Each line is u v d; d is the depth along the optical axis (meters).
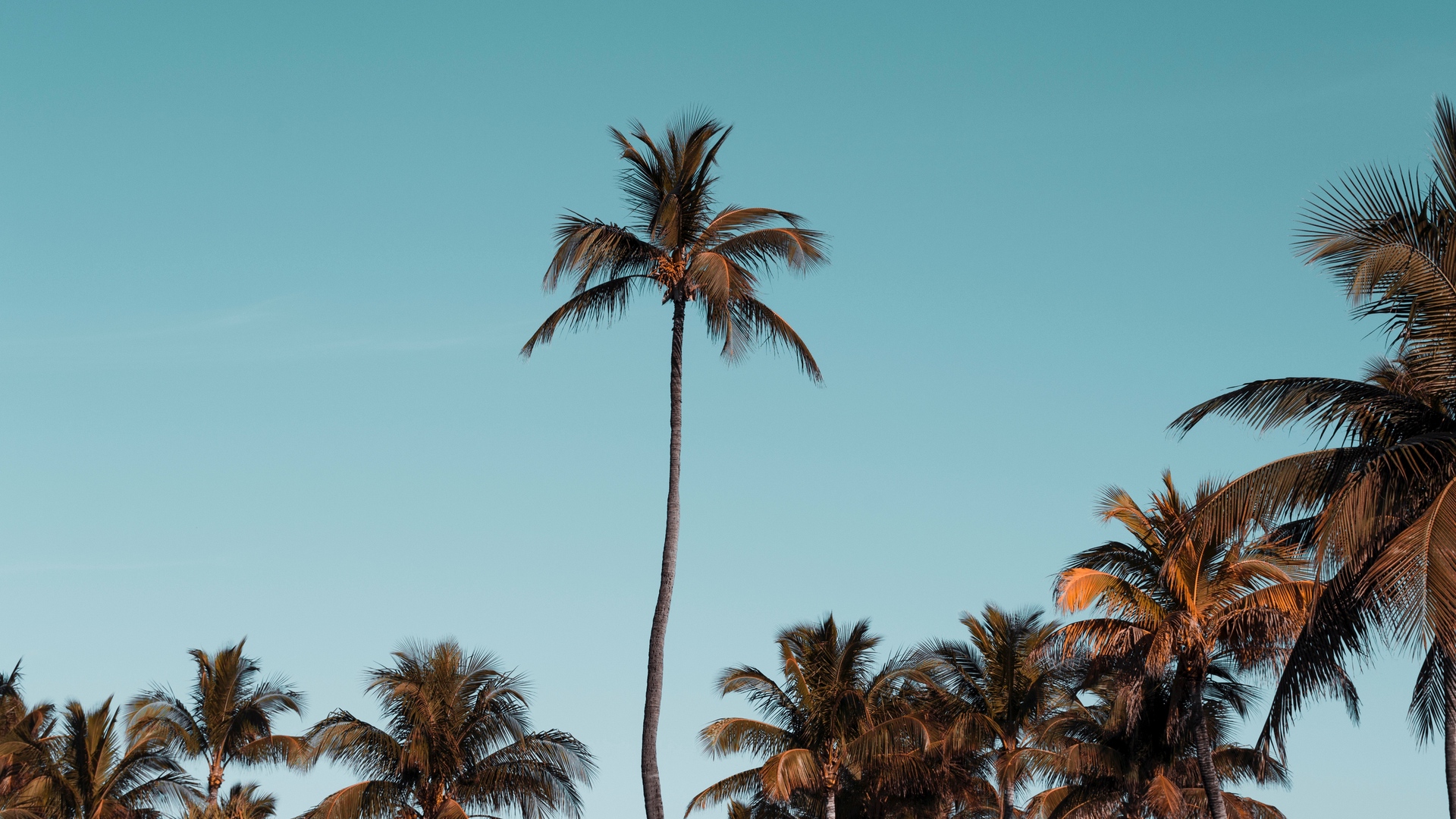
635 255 26.19
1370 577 15.52
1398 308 17.30
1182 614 29.08
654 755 24.44
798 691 40.34
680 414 26.12
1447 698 17.91
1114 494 31.12
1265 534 23.34
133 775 40.66
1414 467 16.09
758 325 26.22
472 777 35.56
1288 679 17.30
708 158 26.50
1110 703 38.53
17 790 42.00
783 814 44.62
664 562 25.53
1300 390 17.69
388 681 35.38
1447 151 17.00
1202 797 37.22
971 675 41.97
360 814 34.75
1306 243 17.36
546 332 26.19
